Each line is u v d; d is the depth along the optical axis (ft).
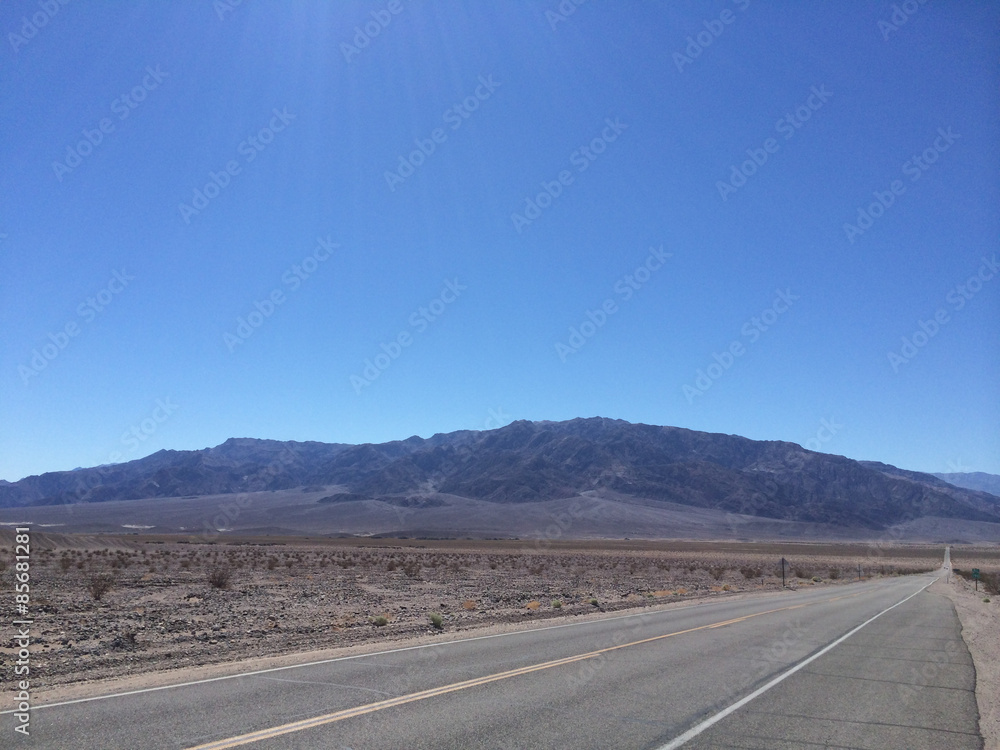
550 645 55.01
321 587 120.37
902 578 227.81
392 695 35.60
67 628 62.64
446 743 27.53
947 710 35.96
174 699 34.32
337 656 48.83
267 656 49.39
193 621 70.54
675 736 29.43
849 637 65.00
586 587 138.51
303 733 28.43
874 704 36.78
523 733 29.19
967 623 83.56
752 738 29.63
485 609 90.53
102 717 30.68
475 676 41.06
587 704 34.47
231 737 27.68
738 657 50.70
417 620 74.59
